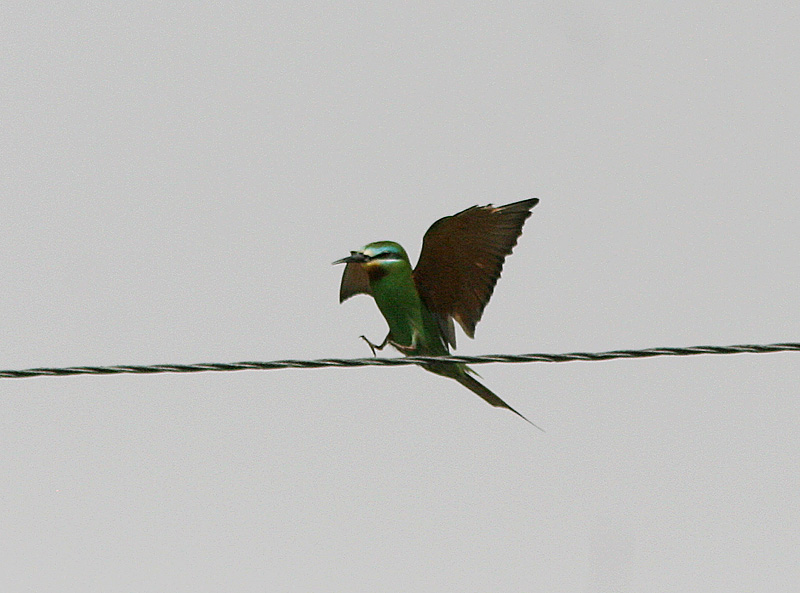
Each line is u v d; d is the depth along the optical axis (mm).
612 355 9664
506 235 11281
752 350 9555
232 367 9531
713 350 9570
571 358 9703
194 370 9484
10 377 9336
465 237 11312
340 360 9633
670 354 9602
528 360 9695
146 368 9438
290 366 9578
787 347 9555
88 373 9398
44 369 9367
